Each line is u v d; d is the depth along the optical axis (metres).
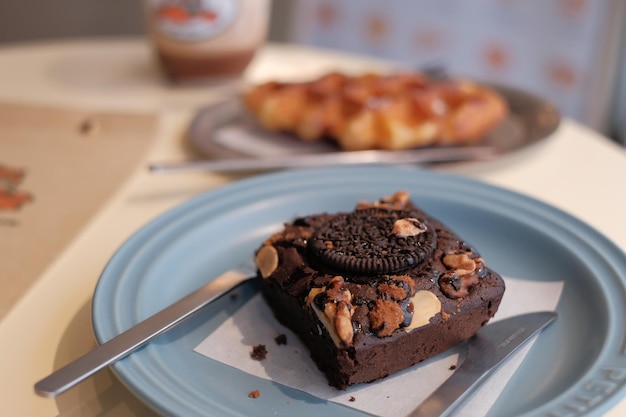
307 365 0.29
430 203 0.37
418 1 1.00
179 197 0.41
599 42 0.89
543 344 0.30
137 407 0.27
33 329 0.31
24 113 0.47
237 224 0.35
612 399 0.25
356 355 0.27
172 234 0.34
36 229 0.36
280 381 0.28
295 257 0.31
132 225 0.38
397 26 1.03
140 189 0.41
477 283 0.30
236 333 0.30
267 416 0.26
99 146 0.45
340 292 0.28
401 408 0.27
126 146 0.45
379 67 0.62
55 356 0.29
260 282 0.32
